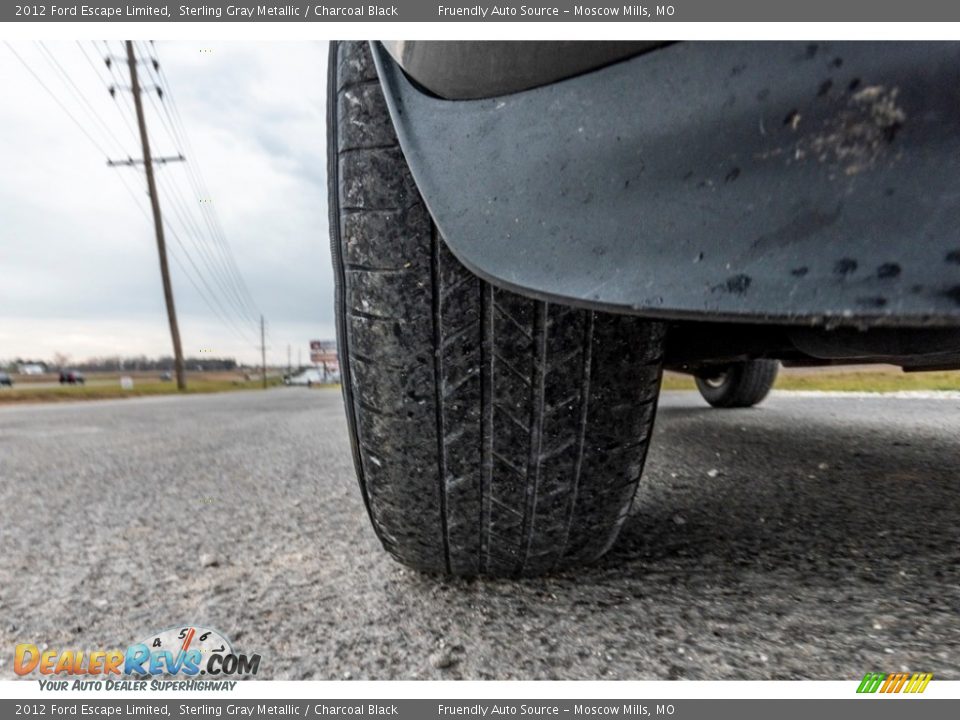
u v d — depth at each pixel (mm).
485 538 723
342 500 1362
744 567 835
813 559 858
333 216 669
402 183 592
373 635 683
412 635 679
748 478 1365
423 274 599
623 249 443
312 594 800
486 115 508
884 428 2145
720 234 415
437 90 538
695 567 838
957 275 343
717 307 399
